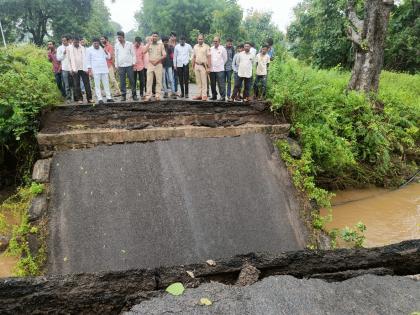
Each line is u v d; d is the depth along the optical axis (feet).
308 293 8.42
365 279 8.96
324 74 39.63
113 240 18.65
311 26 65.16
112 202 19.89
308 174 27.25
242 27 99.81
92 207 19.62
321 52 60.80
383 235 22.91
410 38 57.47
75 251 18.15
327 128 27.55
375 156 30.94
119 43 28.86
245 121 26.04
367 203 27.68
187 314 7.80
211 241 19.22
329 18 59.16
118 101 29.25
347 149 27.76
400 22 59.67
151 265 18.07
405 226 24.16
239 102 27.81
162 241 18.90
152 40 28.99
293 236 20.07
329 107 29.58
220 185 21.42
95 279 9.36
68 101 29.86
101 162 21.33
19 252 17.94
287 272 10.43
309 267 10.48
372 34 33.45
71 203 19.72
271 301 8.18
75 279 9.29
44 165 21.20
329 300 8.19
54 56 31.86
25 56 39.11
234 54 33.09
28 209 19.30
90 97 29.99
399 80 48.11
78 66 29.01
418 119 35.73
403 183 30.94
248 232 19.85
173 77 34.65
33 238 18.31
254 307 7.99
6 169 26.50
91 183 20.51
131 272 9.60
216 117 26.21
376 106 34.30
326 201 22.45
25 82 25.93
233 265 10.27
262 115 27.22
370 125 30.30
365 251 10.79
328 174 29.04
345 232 20.06
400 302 8.05
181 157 22.12
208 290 8.66
